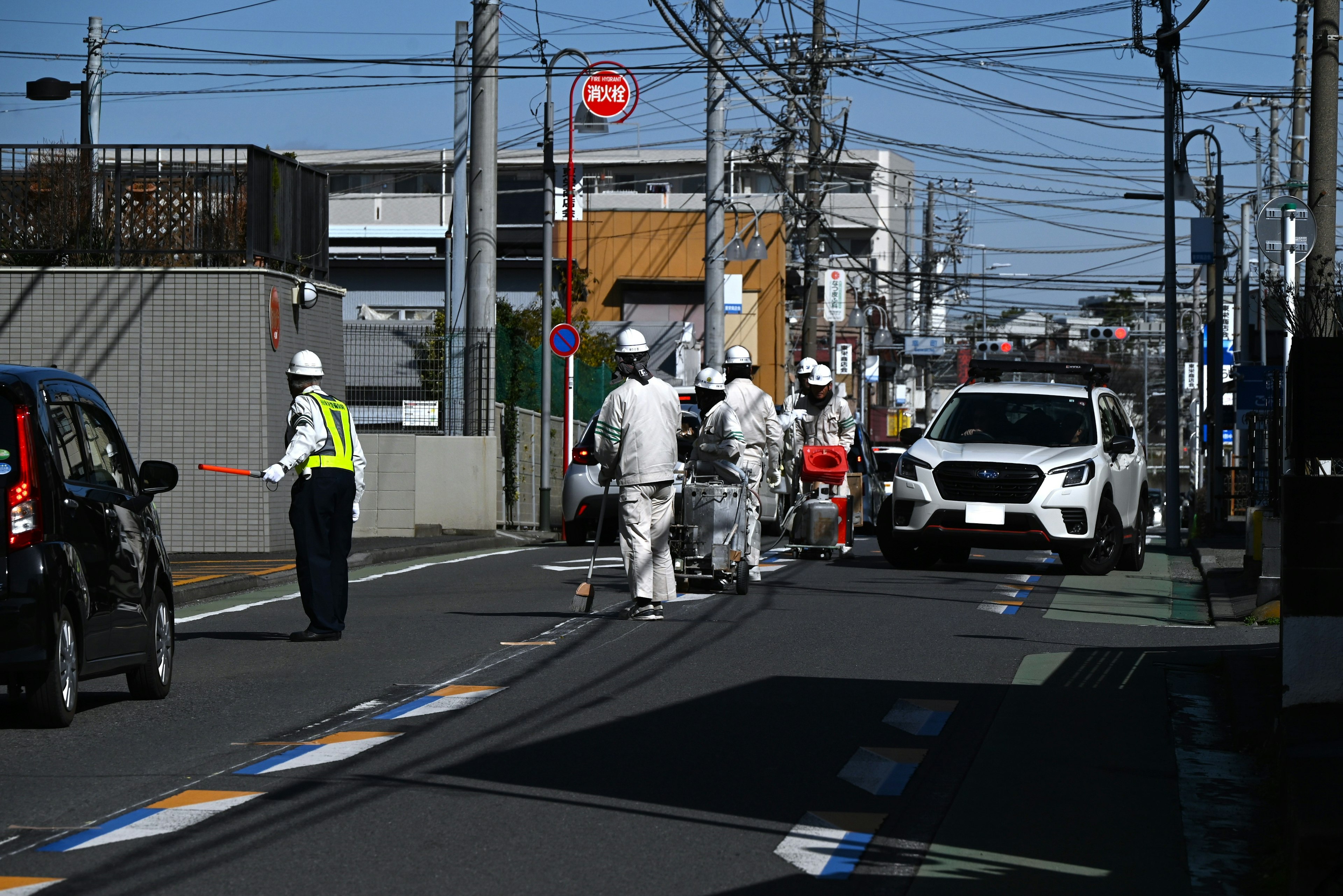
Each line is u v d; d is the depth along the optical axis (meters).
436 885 12.02
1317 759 13.69
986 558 46.00
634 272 121.12
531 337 66.12
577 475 48.69
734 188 161.12
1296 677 16.05
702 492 31.95
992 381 43.50
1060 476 38.22
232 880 12.11
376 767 16.22
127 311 43.97
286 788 15.25
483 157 53.41
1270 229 38.12
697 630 26.86
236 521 43.97
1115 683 21.77
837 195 175.62
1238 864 12.95
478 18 53.06
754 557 34.34
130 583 20.02
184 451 43.94
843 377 122.31
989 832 13.88
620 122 59.22
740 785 15.49
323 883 12.05
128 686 20.73
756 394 33.91
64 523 18.28
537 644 25.16
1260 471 38.25
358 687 21.38
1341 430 17.14
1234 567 39.81
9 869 12.38
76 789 15.26
